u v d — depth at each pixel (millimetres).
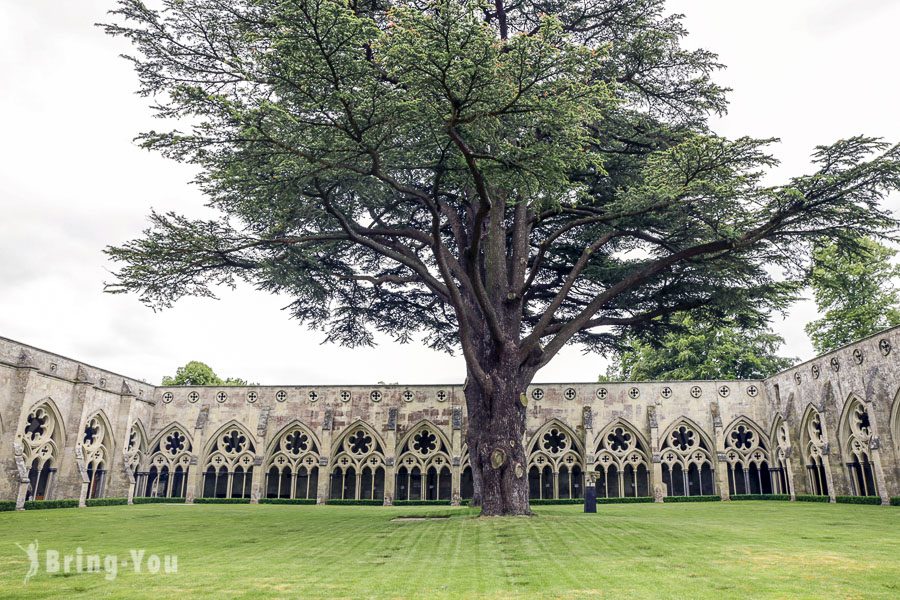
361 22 12773
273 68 13883
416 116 14500
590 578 9258
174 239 18547
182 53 16469
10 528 17859
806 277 21781
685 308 23719
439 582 9070
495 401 20641
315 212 20547
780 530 15414
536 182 16484
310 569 10289
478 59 12938
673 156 17469
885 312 40094
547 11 21188
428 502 35625
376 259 26922
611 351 28469
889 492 25359
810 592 8156
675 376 51250
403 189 17656
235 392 38375
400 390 37750
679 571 9742
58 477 29391
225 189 18547
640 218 20531
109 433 33531
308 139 15523
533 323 28219
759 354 52156
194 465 36562
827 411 29891
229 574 9820
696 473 37969
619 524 16781
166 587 8773
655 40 20062
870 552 11594
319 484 35812
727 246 19812
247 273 21172
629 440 36938
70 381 30344
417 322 29078
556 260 25422
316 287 23328
